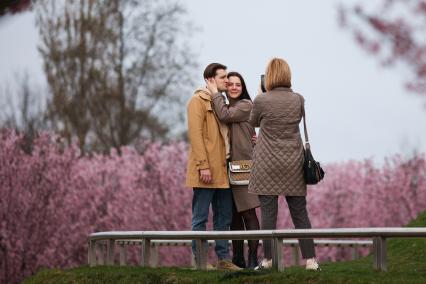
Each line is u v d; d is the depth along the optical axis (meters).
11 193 58.97
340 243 19.19
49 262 60.06
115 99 66.88
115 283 13.62
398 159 62.94
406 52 33.09
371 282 10.91
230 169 14.95
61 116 66.69
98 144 67.19
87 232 60.69
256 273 12.20
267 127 13.19
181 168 60.59
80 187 60.66
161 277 13.06
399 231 10.96
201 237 12.98
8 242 58.44
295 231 11.84
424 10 32.47
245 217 15.09
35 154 59.75
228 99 15.34
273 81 13.32
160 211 60.22
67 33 66.81
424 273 11.41
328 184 63.47
